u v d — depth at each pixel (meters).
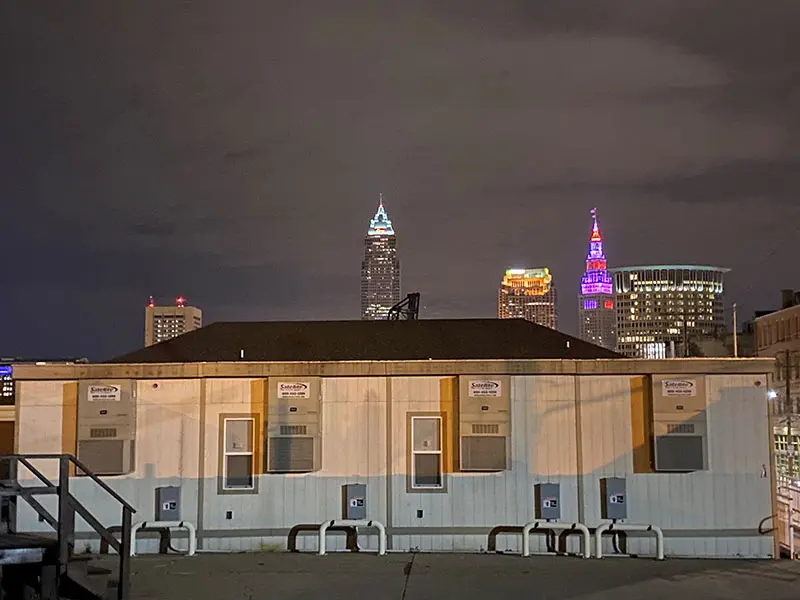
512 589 13.30
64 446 16.70
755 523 16.45
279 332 21.31
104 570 12.16
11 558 11.46
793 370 73.56
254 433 16.84
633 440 16.73
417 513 16.67
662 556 15.88
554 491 16.58
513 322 21.69
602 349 20.48
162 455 16.77
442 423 16.89
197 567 14.94
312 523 16.66
